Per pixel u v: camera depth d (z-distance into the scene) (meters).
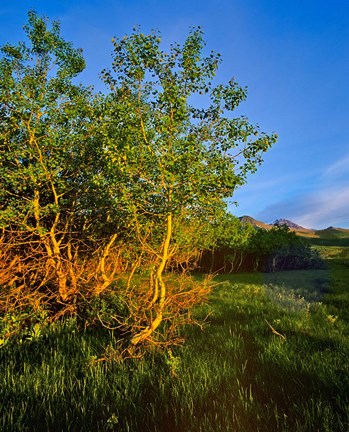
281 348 5.64
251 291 13.42
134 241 8.83
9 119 9.16
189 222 7.19
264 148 5.73
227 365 5.02
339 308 9.53
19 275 10.16
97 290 9.03
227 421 3.42
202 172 5.28
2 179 9.19
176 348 5.97
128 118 5.74
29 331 7.00
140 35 5.57
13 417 3.76
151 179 5.82
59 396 4.19
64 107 9.74
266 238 32.41
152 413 3.78
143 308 6.19
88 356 5.32
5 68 9.48
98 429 3.43
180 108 5.39
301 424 3.35
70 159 9.96
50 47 10.16
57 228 10.76
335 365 4.81
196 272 29.00
